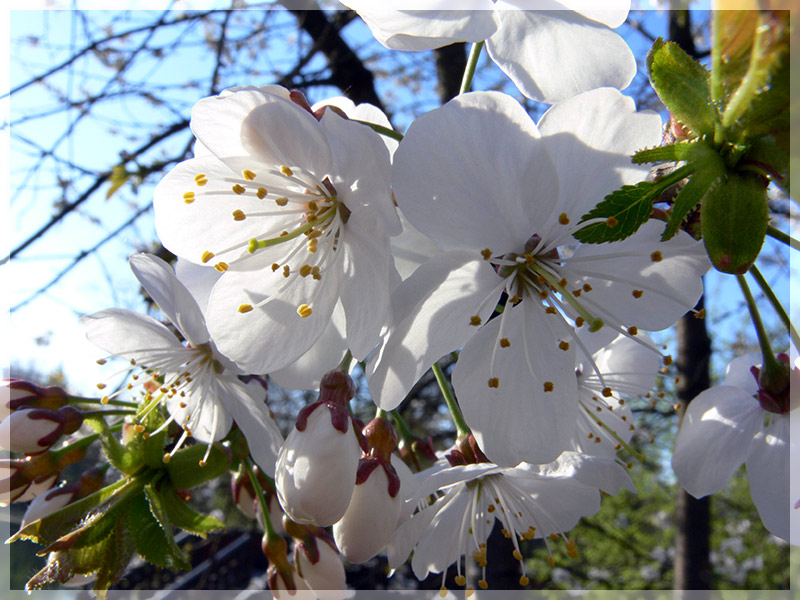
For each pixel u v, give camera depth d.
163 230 0.06
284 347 0.06
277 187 0.06
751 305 0.06
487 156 0.05
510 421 0.06
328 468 0.05
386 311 0.05
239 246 0.06
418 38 0.06
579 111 0.05
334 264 0.06
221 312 0.06
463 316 0.06
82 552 0.06
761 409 0.06
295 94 0.06
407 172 0.05
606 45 0.07
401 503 0.06
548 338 0.06
